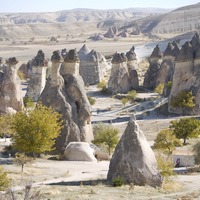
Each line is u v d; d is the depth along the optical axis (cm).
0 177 3566
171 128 6925
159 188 4266
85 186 4206
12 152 5909
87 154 5841
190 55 9231
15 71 7956
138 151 4366
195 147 5709
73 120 6272
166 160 5038
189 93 9038
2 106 7781
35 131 5428
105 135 6462
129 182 4328
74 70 6544
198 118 8581
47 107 6066
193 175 5097
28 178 4488
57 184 4291
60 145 6116
